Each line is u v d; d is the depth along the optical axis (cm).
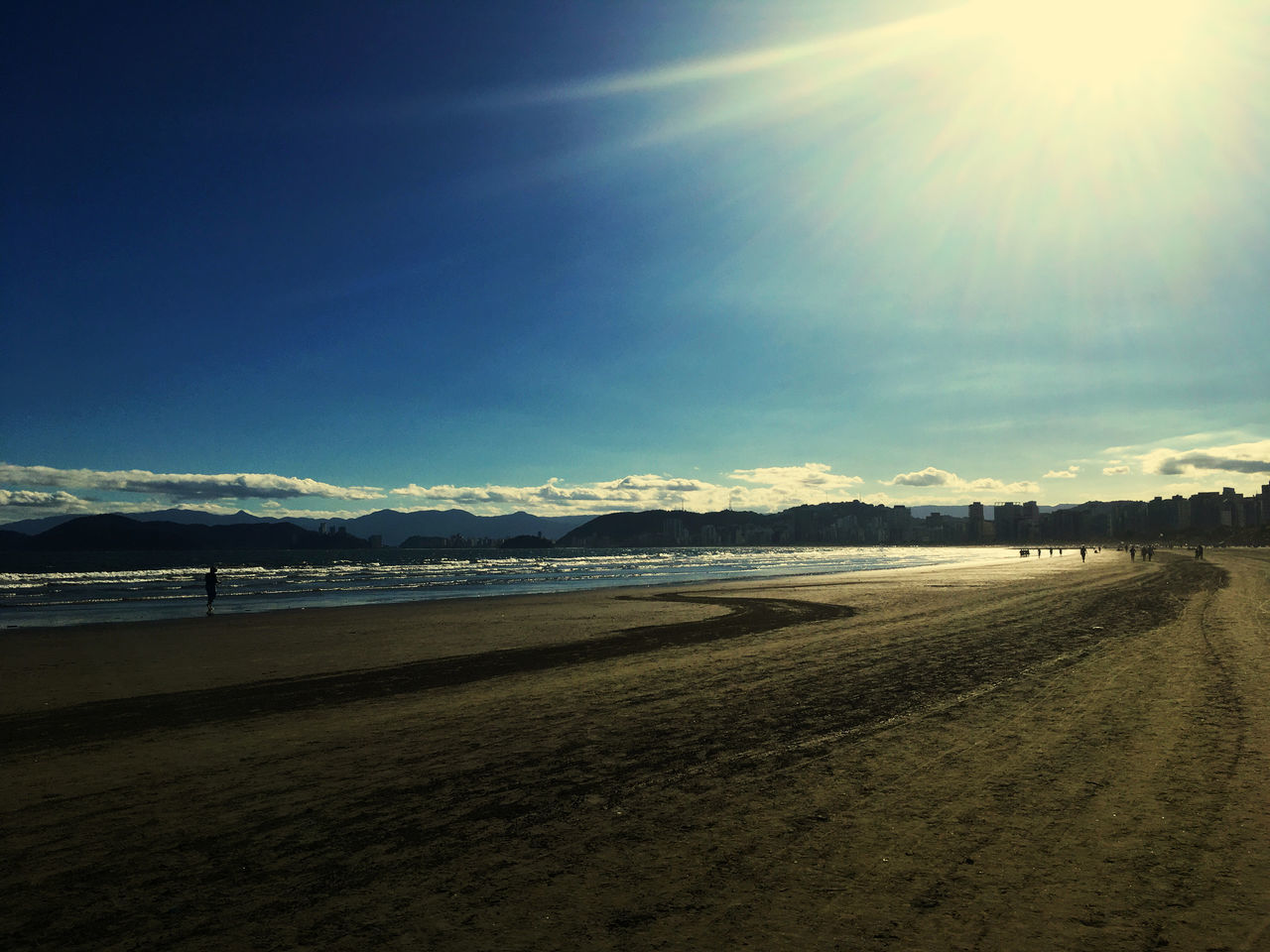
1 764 745
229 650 1730
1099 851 458
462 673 1307
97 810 585
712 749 740
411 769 689
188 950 357
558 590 4362
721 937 360
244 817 560
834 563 10338
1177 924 363
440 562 11819
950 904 391
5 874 458
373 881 438
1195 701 902
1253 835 476
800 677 1165
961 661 1291
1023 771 636
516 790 615
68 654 1695
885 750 719
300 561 12600
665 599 3316
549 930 372
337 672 1354
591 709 955
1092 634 1658
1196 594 2861
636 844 491
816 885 420
